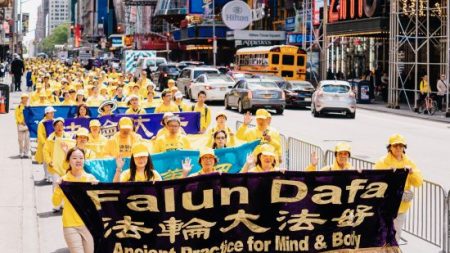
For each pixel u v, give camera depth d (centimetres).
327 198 763
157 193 734
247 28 7238
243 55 5019
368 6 3700
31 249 944
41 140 1445
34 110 1741
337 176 760
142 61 5812
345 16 4031
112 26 16400
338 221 772
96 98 2066
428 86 3266
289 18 6072
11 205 1195
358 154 1883
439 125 2797
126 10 14050
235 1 5938
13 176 1476
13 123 2539
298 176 754
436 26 3684
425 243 1007
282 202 756
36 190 1399
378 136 2350
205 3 7444
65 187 729
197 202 742
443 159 1816
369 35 4147
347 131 2502
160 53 9312
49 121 1448
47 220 1152
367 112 3481
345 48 5222
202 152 872
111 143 1128
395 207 784
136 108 1741
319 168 1349
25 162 1673
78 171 837
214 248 752
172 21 9044
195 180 738
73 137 1436
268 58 4491
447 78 3077
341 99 3058
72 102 2020
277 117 3083
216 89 3834
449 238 942
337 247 773
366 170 768
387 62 4466
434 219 1017
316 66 5119
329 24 4275
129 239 743
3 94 2945
